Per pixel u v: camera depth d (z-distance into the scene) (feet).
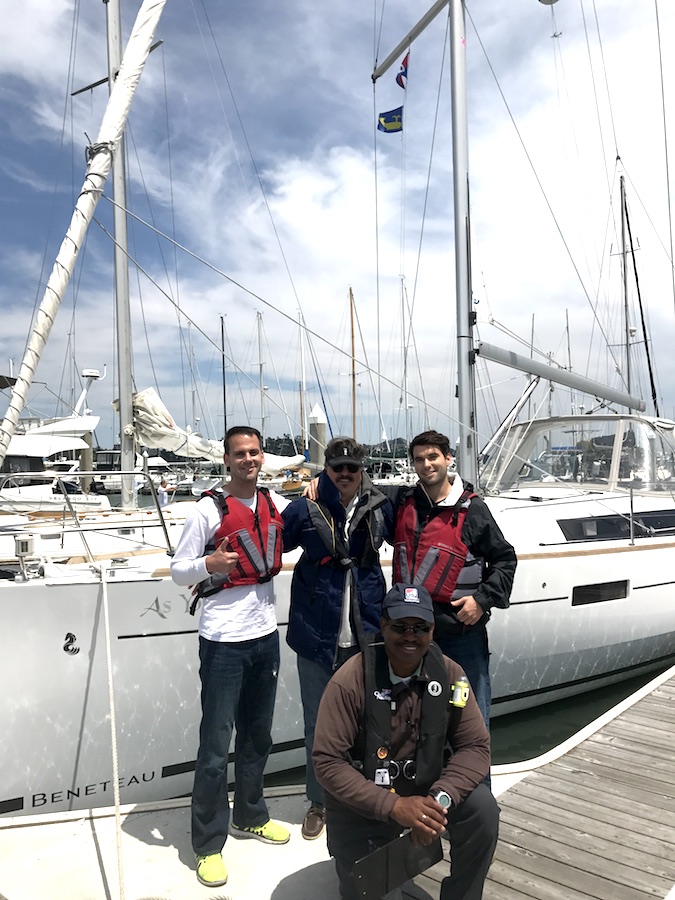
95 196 11.24
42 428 51.34
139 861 7.62
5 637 9.43
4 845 7.90
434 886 7.35
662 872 7.66
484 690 8.05
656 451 20.16
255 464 7.68
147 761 10.53
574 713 16.16
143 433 23.95
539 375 18.93
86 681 9.92
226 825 7.47
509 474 22.38
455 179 17.58
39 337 10.48
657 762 10.45
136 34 11.74
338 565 7.75
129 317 23.66
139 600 10.30
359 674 5.96
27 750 9.62
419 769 5.80
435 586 7.79
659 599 16.25
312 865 7.59
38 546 13.80
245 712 7.95
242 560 7.45
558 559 14.52
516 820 8.80
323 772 5.75
